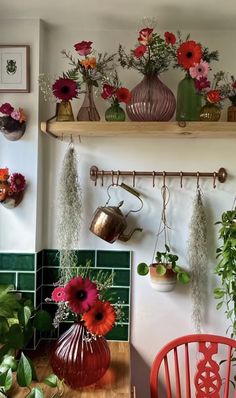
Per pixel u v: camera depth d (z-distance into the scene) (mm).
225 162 1605
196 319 1595
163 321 1631
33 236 1553
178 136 1541
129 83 1600
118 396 1228
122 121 1447
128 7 1410
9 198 1495
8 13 1478
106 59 1594
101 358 1281
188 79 1461
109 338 1634
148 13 1455
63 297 1268
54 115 1584
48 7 1425
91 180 1626
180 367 1639
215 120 1438
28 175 1554
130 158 1621
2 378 1186
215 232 1612
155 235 1623
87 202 1629
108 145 1623
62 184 1567
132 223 1624
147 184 1622
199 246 1570
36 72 1534
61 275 1580
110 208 1516
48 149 1635
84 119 1474
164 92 1434
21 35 1530
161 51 1406
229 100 1552
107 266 1627
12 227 1557
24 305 1493
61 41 1609
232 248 1462
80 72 1494
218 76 1510
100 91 1586
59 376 1279
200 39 1595
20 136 1543
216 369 1405
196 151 1611
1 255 1558
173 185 1617
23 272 1553
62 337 1335
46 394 1219
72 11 1453
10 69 1531
